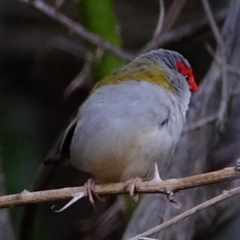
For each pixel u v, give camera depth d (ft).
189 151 35.86
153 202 34.71
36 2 37.27
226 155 36.52
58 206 46.37
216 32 36.40
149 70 32.40
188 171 35.60
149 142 30.40
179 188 25.35
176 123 31.48
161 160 31.09
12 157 45.80
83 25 39.55
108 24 39.45
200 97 36.78
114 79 32.04
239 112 36.99
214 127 36.29
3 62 51.06
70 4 47.29
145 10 50.21
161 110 30.81
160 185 25.71
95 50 38.99
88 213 46.47
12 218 42.27
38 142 47.50
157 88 31.50
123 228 41.37
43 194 26.76
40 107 49.75
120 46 39.78
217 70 37.17
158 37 40.55
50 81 50.62
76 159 31.68
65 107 49.93
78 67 50.39
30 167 45.65
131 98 30.60
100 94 31.04
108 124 30.27
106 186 28.76
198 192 35.96
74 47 49.14
